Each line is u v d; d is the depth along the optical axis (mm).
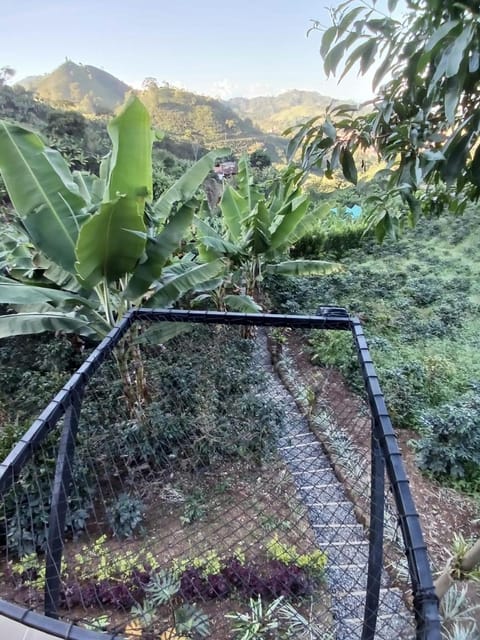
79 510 3012
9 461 1189
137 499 3217
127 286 3303
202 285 4598
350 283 9414
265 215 5277
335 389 5293
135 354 3852
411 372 5594
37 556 2811
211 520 3049
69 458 1564
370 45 1255
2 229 6195
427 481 4020
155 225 3604
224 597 2551
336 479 3680
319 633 2381
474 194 1571
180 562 2564
